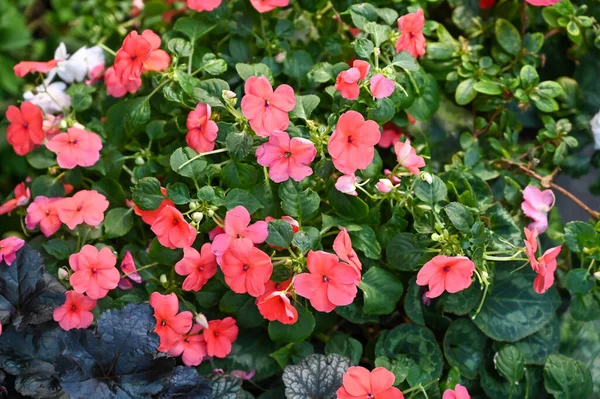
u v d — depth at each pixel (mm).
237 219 973
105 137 1083
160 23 1204
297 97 1019
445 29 1120
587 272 1048
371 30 1031
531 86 1079
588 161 1119
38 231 1104
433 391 1031
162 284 1038
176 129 1067
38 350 996
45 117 1099
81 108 1090
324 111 1075
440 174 1060
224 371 1057
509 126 1105
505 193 1076
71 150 1042
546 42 1130
